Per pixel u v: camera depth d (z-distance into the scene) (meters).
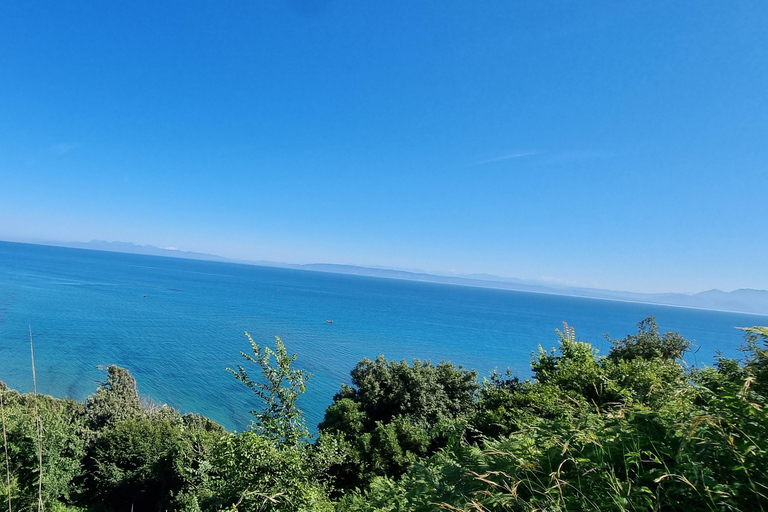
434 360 83.50
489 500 2.62
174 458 22.64
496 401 11.88
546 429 3.71
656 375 7.90
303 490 8.59
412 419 22.16
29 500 12.11
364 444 18.31
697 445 2.54
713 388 4.73
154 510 24.83
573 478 2.81
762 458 2.28
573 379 9.82
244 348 81.06
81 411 36.03
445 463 4.11
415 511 3.48
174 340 84.69
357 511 6.85
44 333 80.44
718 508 2.12
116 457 27.34
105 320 101.94
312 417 44.50
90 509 24.28
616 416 3.39
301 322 127.00
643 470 2.57
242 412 47.66
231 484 9.02
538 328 154.12
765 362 3.39
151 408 46.12
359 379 27.64
